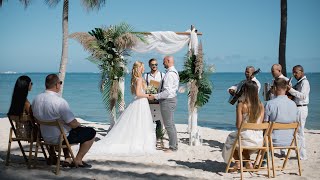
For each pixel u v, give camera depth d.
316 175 6.44
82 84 78.88
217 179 6.14
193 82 9.48
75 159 6.59
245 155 6.59
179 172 6.62
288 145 6.45
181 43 10.48
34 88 54.00
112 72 10.24
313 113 23.06
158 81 9.52
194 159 7.87
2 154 7.71
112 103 10.50
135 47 10.49
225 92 49.53
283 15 12.32
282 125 6.20
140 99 8.55
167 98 8.50
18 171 6.20
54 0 11.60
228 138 6.55
